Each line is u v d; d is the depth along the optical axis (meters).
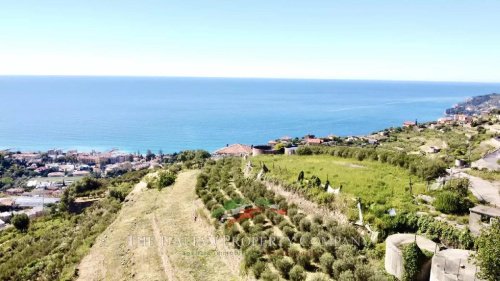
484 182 41.66
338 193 36.94
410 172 46.91
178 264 34.44
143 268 36.72
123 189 87.81
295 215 35.09
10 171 193.25
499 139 80.56
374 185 40.47
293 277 26.66
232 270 31.75
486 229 22.69
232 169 58.19
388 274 25.20
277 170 50.00
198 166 79.56
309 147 66.69
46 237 69.31
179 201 53.78
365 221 31.33
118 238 46.50
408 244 24.81
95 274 39.66
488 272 20.59
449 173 45.56
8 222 112.94
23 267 51.88
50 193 151.00
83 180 115.62
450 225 27.86
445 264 22.97
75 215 86.62
